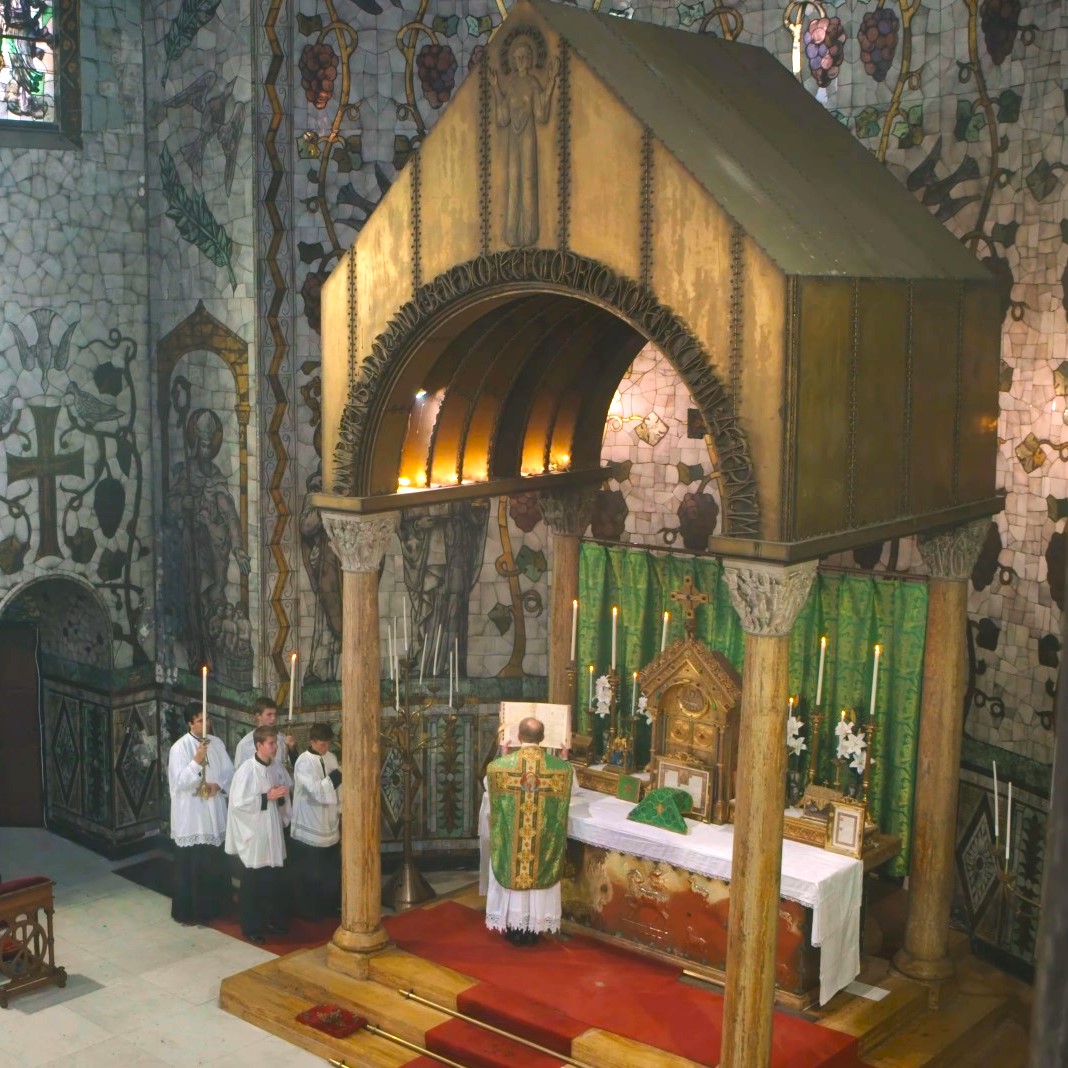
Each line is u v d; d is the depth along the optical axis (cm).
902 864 1011
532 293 872
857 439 786
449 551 1254
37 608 1369
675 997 974
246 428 1201
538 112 832
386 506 992
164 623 1320
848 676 1030
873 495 809
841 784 1043
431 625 1262
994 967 1038
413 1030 966
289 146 1171
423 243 913
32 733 1393
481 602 1267
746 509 755
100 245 1250
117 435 1280
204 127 1201
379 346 942
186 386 1255
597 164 809
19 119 1209
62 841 1373
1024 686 1000
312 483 1217
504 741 1095
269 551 1206
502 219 863
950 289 861
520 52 835
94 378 1260
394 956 1043
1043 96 954
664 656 1060
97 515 1277
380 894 1118
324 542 1228
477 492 1065
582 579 1177
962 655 960
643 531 1228
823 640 1005
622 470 1200
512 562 1264
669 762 1059
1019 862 1010
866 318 779
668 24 1153
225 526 1237
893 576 996
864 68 1062
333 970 1049
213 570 1256
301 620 1227
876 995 962
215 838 1175
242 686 1241
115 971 1095
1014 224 981
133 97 1251
